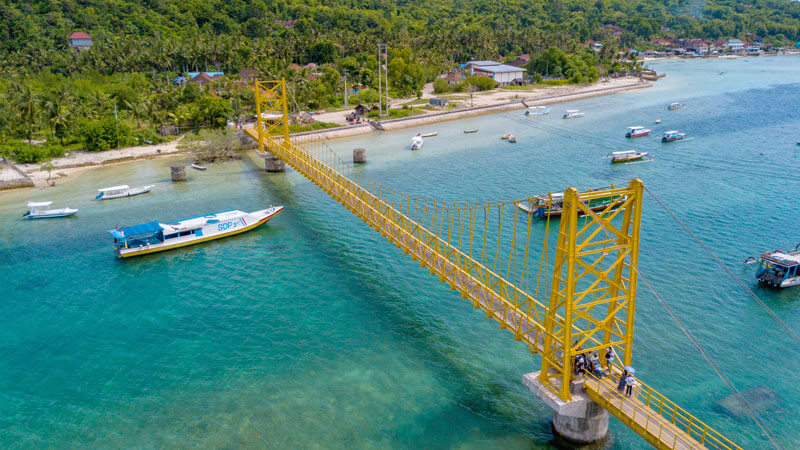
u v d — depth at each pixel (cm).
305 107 17350
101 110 15538
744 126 15062
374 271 7019
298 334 5591
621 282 3888
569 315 3697
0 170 11581
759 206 8788
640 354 5022
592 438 3950
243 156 13425
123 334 5741
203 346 5456
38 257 7700
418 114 17575
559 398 3862
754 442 3972
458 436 4116
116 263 7481
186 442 4159
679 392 4509
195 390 4772
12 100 13975
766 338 5266
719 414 4250
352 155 13225
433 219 8638
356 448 4044
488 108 18600
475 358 5081
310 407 4491
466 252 7269
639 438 4056
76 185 11056
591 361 3997
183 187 10875
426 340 5397
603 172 11056
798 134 13875
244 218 8444
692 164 11425
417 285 6588
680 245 7412
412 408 4434
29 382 4994
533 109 18100
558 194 9056
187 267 7312
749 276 6506
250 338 5556
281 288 6619
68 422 4444
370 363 5050
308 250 7756
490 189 10225
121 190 10269
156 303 6369
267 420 4362
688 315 5672
